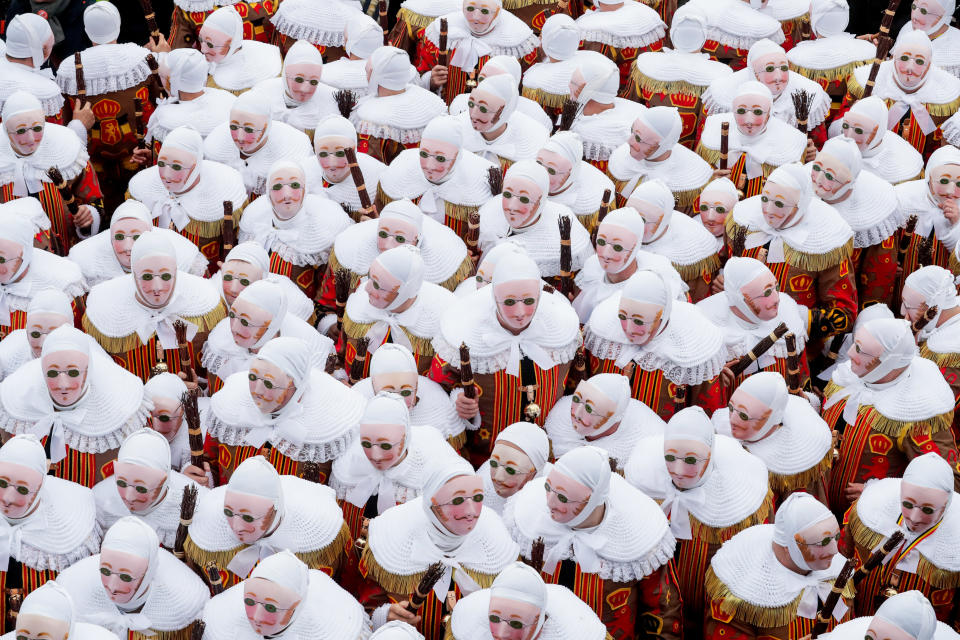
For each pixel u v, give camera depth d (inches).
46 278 244.2
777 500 210.8
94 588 183.6
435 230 253.8
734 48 328.5
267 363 201.8
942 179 266.1
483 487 185.3
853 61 324.8
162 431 217.6
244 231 267.4
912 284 238.1
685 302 228.4
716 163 290.8
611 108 299.0
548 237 254.2
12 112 265.0
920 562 195.2
